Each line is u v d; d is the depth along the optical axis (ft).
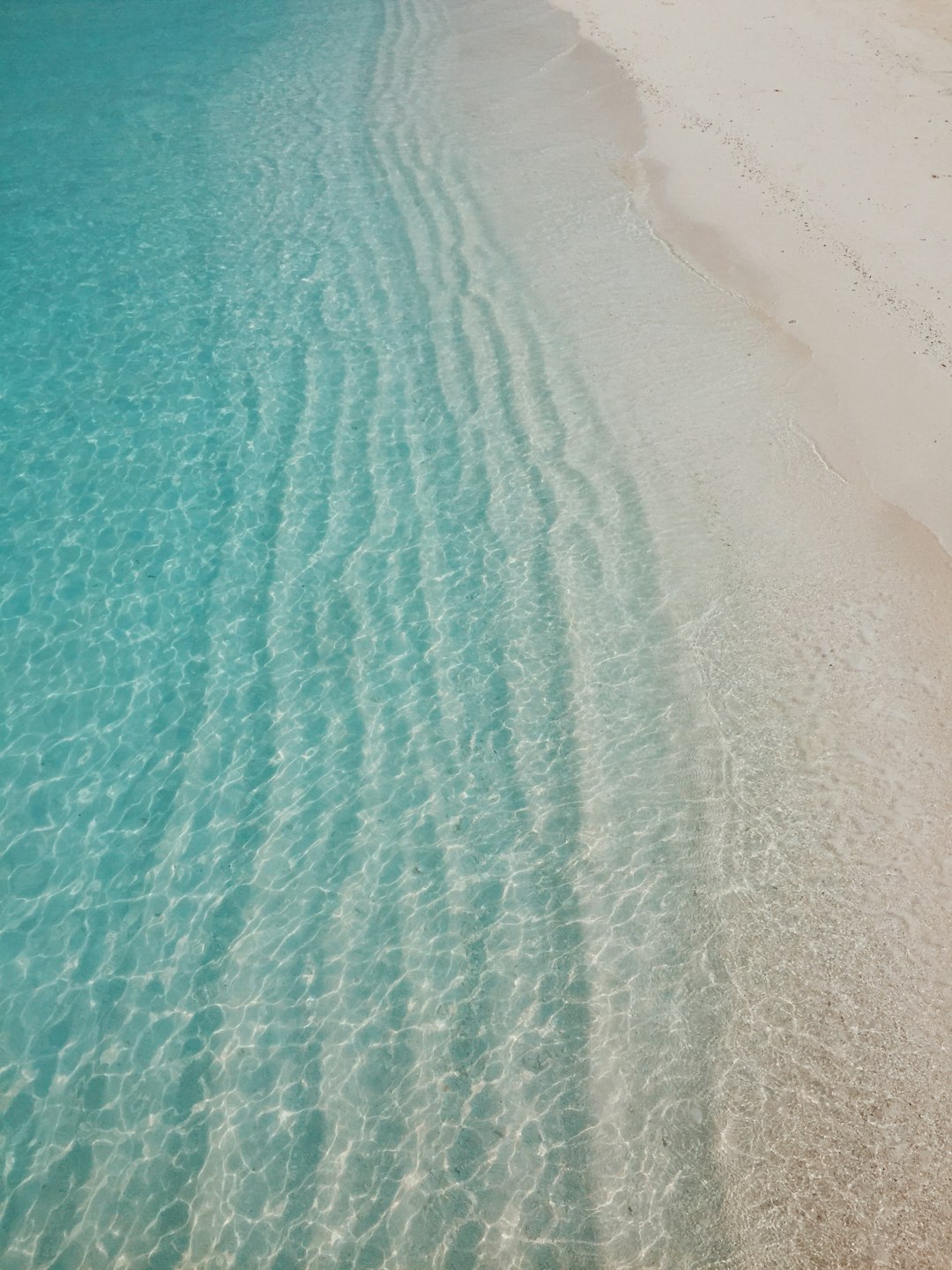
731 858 23.66
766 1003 21.13
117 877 23.95
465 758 26.17
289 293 42.06
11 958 22.54
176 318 40.55
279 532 31.89
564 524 31.99
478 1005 21.52
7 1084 20.58
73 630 29.17
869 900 22.59
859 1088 19.71
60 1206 18.95
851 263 43.11
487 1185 18.95
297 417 35.88
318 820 24.99
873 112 56.49
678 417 35.73
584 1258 17.98
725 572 30.27
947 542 30.66
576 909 23.04
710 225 46.50
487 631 29.07
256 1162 19.43
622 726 26.66
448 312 40.98
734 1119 19.52
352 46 66.18
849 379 36.83
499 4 73.72
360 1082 20.45
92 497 32.96
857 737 25.79
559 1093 20.12
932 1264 17.52
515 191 49.47
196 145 53.47
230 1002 21.76
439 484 33.40
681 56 64.59
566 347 39.11
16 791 25.55
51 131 54.90
